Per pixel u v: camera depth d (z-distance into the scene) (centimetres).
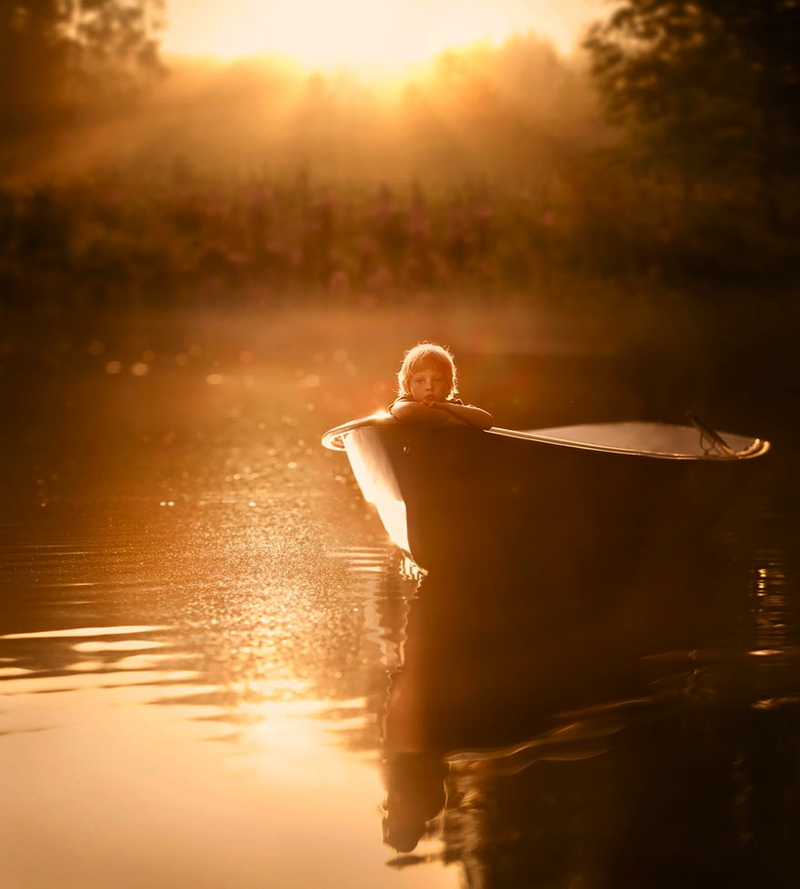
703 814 192
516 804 197
